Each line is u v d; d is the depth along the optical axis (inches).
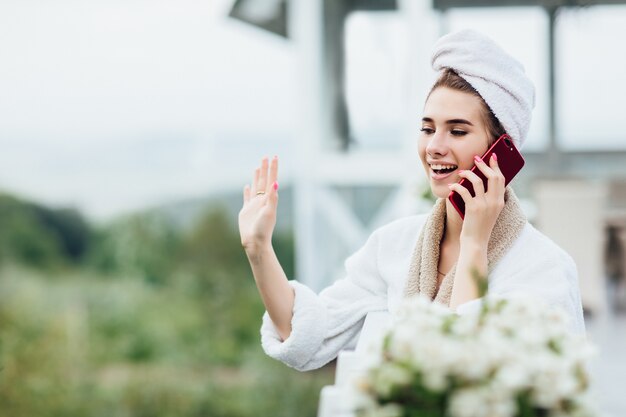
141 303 681.6
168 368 595.5
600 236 290.5
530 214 300.4
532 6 349.1
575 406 61.7
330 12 301.9
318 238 300.5
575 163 358.6
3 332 596.1
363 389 62.4
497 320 65.1
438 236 88.0
